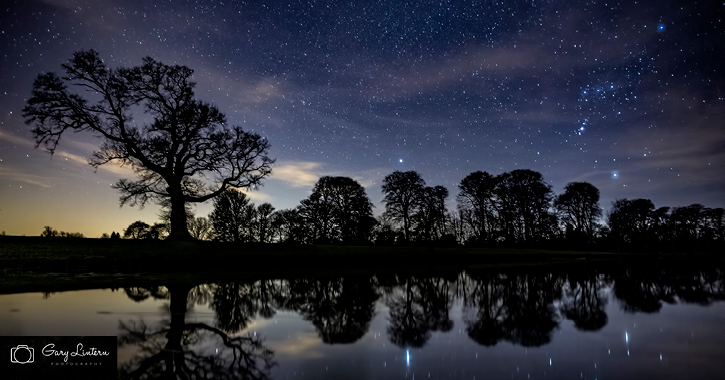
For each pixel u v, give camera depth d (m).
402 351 7.36
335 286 18.56
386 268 29.28
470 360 6.77
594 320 10.66
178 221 30.25
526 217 62.69
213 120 32.06
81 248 24.17
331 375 5.90
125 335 8.16
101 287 15.68
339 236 59.22
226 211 57.25
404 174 60.34
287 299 14.16
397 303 13.68
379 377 5.82
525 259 41.59
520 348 7.64
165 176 30.31
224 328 9.07
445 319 10.81
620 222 77.38
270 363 6.50
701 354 7.18
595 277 23.92
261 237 61.94
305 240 58.88
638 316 11.34
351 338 8.41
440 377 5.86
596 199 67.81
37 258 19.48
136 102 29.95
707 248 78.50
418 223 59.34
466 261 35.88
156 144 29.70
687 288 18.52
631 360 6.78
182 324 9.29
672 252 78.69
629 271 29.03
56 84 26.52
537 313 11.82
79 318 9.52
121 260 20.38
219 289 16.33
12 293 13.68
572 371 6.20
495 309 12.52
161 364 6.40
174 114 30.58
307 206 59.41
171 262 21.59
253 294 15.19
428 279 22.22
